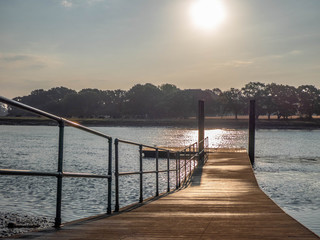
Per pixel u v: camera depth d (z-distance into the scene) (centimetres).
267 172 2516
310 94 18100
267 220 609
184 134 10256
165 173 2334
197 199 973
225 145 5781
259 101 18062
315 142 6519
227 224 570
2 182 1828
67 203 1388
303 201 1516
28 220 1103
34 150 4441
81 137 8419
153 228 531
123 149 4594
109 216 649
